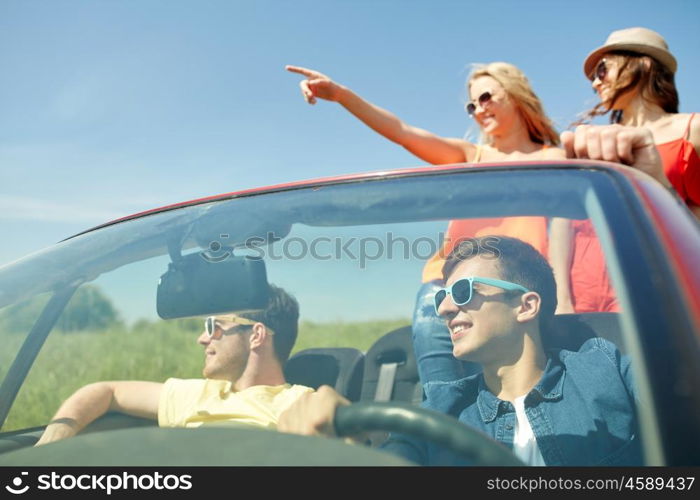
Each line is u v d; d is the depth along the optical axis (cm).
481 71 262
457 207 109
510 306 99
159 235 122
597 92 252
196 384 91
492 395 98
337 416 81
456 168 121
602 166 112
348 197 119
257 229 115
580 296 93
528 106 258
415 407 77
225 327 97
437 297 100
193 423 87
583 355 93
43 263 122
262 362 95
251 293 100
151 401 90
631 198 97
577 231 94
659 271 79
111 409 90
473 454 71
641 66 234
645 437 66
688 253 86
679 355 68
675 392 65
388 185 118
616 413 86
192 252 112
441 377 96
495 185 111
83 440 72
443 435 73
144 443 70
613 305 83
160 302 105
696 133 225
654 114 237
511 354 98
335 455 67
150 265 114
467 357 98
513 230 102
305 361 94
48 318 106
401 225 109
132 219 137
